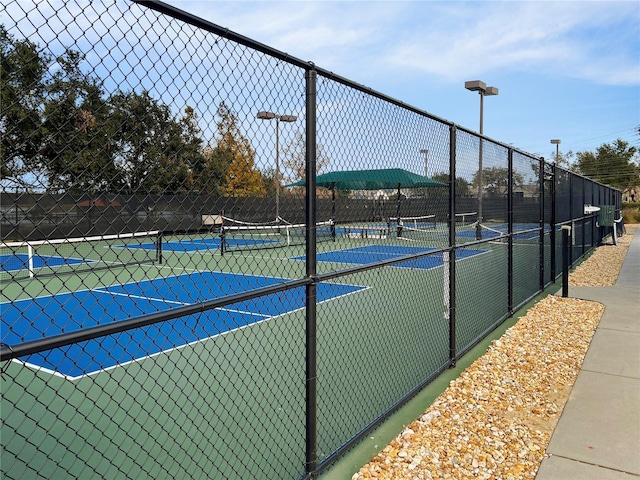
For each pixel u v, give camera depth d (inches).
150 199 102.3
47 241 94.5
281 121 104.3
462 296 321.7
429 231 218.2
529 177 317.4
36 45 64.1
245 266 467.5
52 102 68.5
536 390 169.6
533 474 116.4
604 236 841.5
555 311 287.6
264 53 98.5
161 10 77.1
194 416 142.9
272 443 128.6
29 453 120.8
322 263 484.1
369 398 160.7
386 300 315.6
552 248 377.4
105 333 74.7
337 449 123.6
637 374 182.5
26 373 182.4
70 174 76.2
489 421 145.8
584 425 141.9
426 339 230.8
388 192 169.8
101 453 110.4
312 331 111.9
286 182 112.4
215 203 107.3
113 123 77.3
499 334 241.1
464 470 118.5
